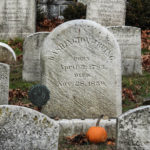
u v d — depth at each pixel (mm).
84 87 3869
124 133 3025
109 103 3889
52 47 3809
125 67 5535
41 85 3723
